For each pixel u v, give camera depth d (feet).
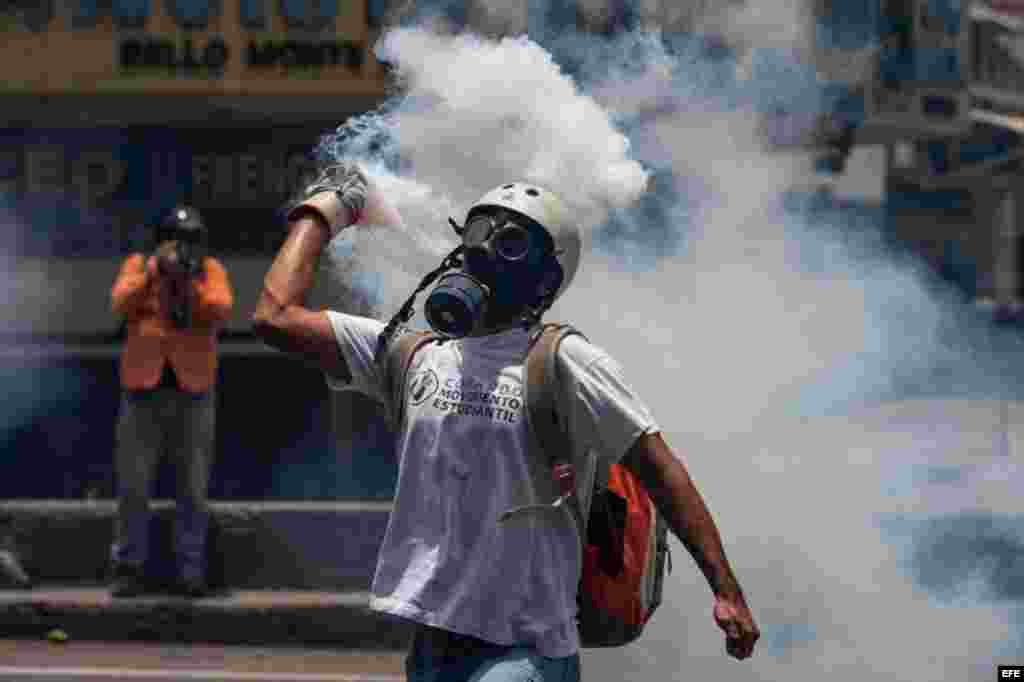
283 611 64.13
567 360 24.27
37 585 68.54
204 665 60.08
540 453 24.23
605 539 25.12
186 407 65.21
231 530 67.62
